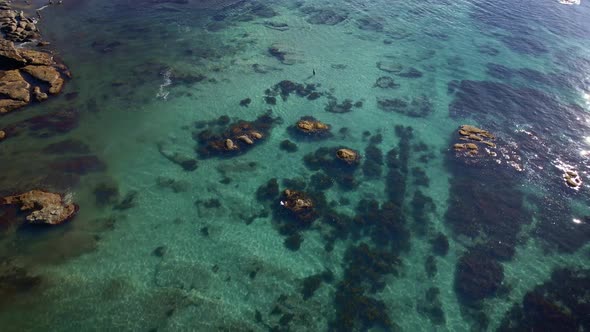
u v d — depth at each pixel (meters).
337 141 37.44
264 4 62.19
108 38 50.47
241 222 29.64
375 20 59.66
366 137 38.28
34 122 36.66
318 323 24.17
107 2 60.03
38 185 30.80
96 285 25.08
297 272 26.80
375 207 31.42
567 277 27.39
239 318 24.05
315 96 42.94
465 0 67.62
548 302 25.69
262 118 39.25
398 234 29.61
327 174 33.97
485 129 39.81
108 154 34.25
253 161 34.59
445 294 26.16
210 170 33.53
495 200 32.53
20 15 52.06
